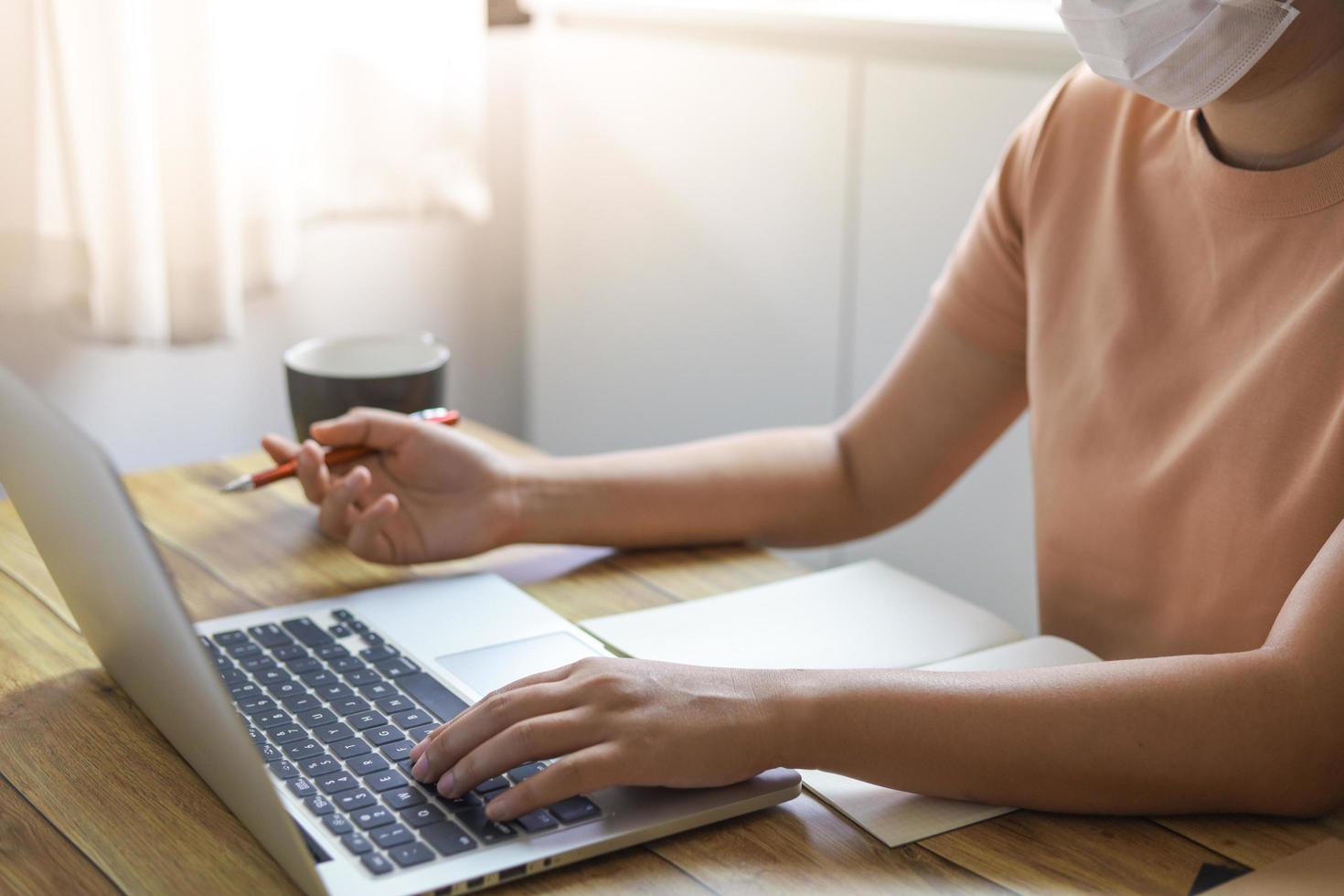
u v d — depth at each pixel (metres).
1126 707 0.68
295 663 0.78
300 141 1.62
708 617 0.87
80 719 0.74
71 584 0.73
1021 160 1.04
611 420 2.05
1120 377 0.93
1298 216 0.84
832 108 1.68
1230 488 0.85
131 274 1.46
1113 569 0.94
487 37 1.96
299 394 1.11
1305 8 0.79
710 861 0.62
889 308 1.68
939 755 0.67
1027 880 0.61
